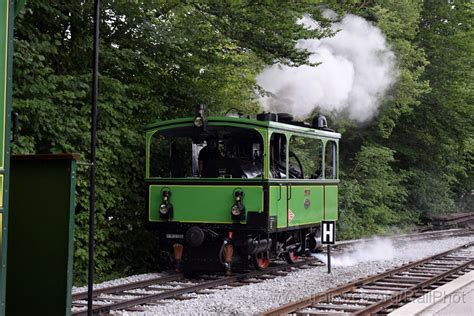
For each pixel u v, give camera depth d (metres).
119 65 12.95
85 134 11.71
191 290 10.33
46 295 5.28
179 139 13.94
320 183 14.02
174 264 12.43
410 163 28.00
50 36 12.42
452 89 26.30
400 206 26.11
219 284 11.13
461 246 18.98
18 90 10.70
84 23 12.79
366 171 23.64
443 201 28.36
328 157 21.56
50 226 5.30
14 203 5.39
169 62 14.15
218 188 11.83
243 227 11.61
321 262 14.67
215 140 12.66
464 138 28.09
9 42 4.63
